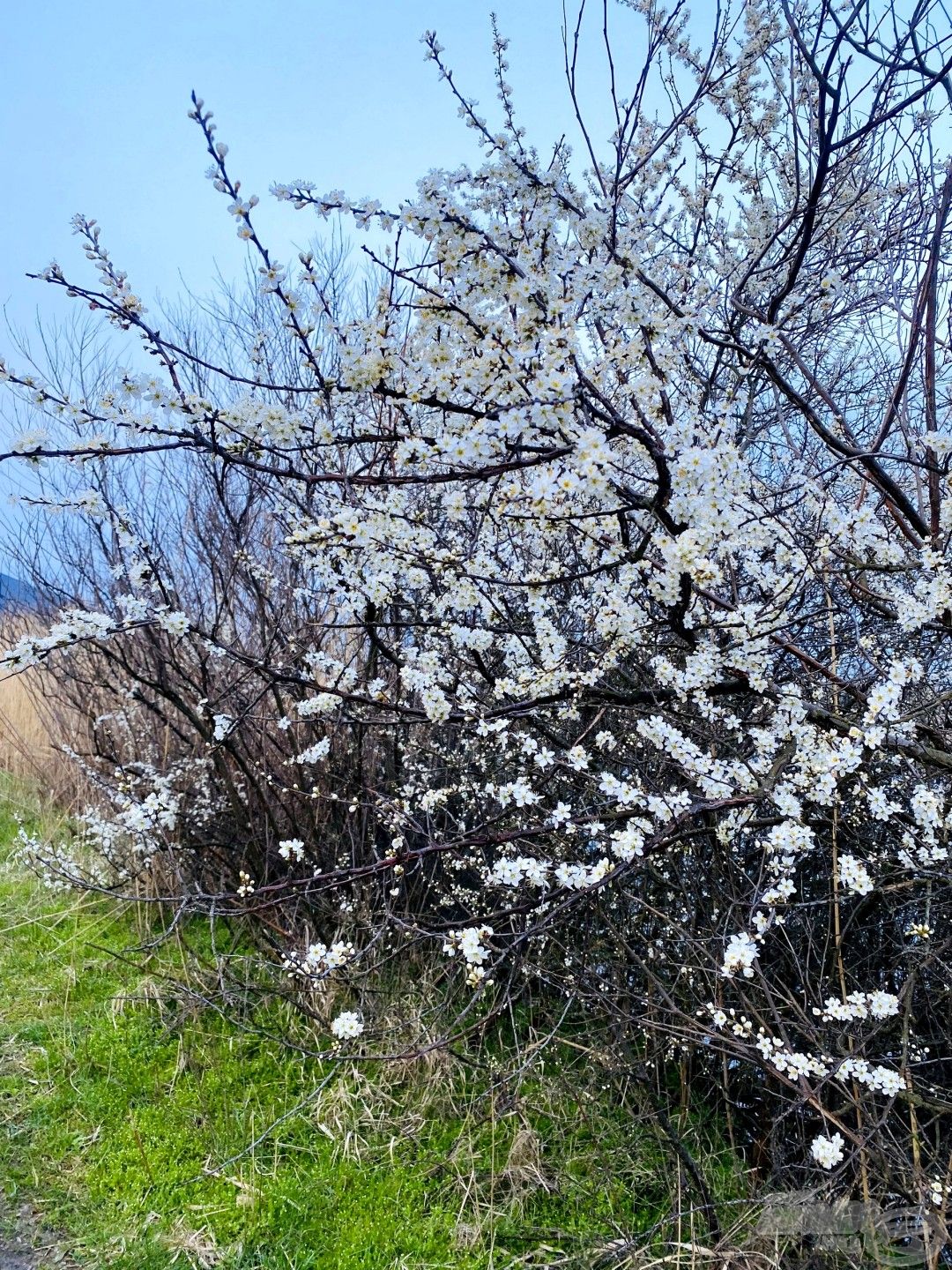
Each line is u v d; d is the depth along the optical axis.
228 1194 2.96
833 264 3.41
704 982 3.04
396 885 3.94
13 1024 3.85
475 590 2.48
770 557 2.81
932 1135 2.87
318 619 4.28
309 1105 3.32
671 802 2.32
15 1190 3.00
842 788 2.52
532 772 3.28
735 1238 2.61
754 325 2.61
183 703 4.12
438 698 2.55
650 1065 3.25
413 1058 3.05
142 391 1.91
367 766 4.34
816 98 2.85
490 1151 3.08
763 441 3.71
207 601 5.04
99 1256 2.74
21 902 4.90
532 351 1.92
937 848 2.32
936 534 2.49
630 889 3.34
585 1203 2.89
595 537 2.43
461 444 1.85
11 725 6.79
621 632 2.45
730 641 2.59
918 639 2.92
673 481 1.96
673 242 3.43
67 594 5.13
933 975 2.81
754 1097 3.29
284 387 2.01
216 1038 3.72
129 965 4.24
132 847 4.50
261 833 4.38
